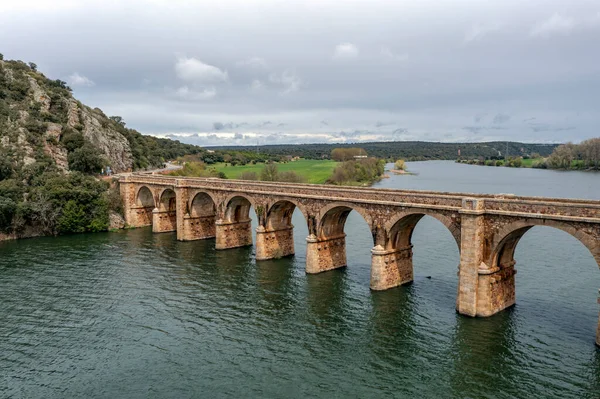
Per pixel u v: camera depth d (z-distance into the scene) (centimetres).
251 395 3456
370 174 18200
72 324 4716
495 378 3600
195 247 7744
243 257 7038
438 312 4750
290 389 3531
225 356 4044
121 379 3703
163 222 9106
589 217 3694
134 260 6975
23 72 13275
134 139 16775
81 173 10688
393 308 4909
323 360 3953
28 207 8575
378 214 5291
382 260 5334
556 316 4541
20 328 4628
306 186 6100
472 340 4153
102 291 5650
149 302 5278
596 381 3497
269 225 6762
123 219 9694
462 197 4506
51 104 12888
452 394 3428
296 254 7169
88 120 13388
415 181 18038
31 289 5725
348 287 5575
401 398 3400
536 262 6338
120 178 9794
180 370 3828
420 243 7619
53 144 11381
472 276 4453
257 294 5459
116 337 4425
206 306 5144
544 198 4369
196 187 7931
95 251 7556
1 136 10400
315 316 4809
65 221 8888
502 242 4338
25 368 3884
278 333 4459
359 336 4353
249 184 6962
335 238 6234
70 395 3494
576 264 6231
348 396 3431
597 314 4572
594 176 19475
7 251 7606
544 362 3766
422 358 3931
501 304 4653
